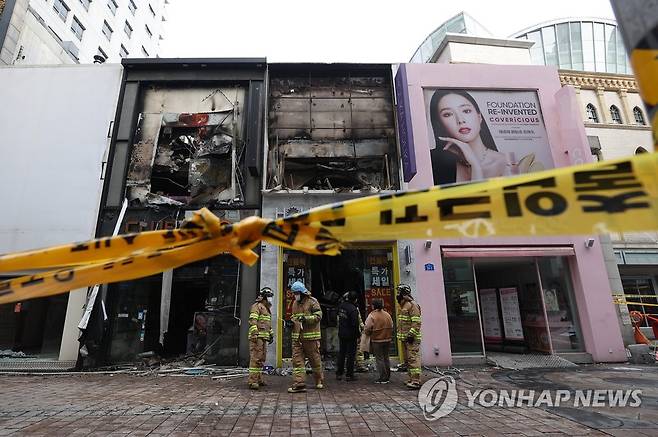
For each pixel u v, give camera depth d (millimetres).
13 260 1953
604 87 15734
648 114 1449
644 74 1474
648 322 12961
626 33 1562
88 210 10023
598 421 4406
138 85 11180
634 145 14648
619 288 10023
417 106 11023
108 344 9164
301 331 6594
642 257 13023
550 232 1488
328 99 11656
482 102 11172
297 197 10422
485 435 4020
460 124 10961
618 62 22844
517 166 10664
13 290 1969
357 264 10148
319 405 5379
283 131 11281
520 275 10688
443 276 9875
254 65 11445
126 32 38188
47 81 11078
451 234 1631
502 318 11195
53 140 10578
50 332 9688
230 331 9352
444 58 13938
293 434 4105
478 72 11422
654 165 1387
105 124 10750
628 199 1397
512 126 10984
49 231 9828
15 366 8805
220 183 10633
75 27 30672
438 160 10680
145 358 9602
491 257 9938
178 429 4246
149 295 10000
